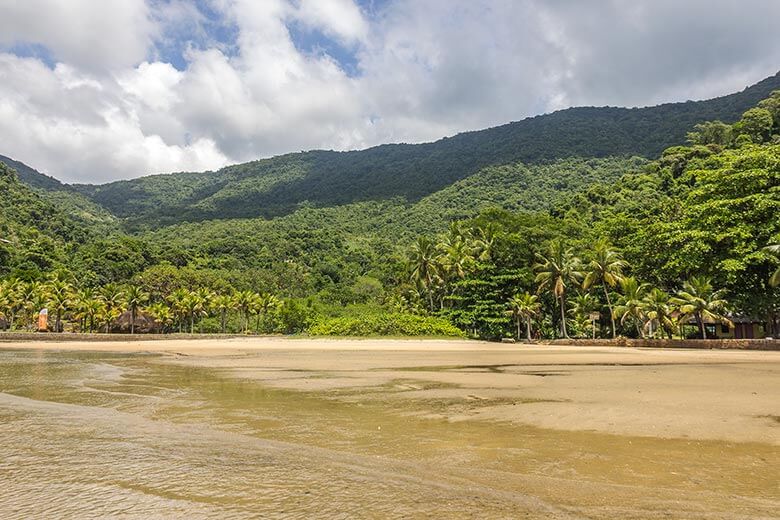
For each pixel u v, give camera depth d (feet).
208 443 32.32
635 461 29.25
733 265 148.05
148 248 473.26
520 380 70.90
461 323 242.99
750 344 144.56
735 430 37.14
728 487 24.58
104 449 30.04
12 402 50.31
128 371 87.30
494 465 28.27
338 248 583.99
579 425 39.14
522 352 146.30
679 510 20.72
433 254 260.42
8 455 28.43
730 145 322.34
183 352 152.76
